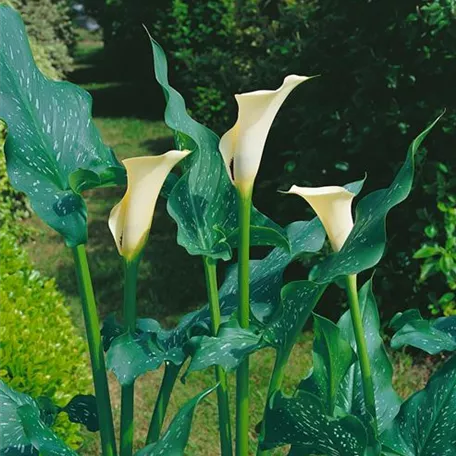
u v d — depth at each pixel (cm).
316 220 213
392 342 189
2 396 197
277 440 180
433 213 493
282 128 583
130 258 177
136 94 1703
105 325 202
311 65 541
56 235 812
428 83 494
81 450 425
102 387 190
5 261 443
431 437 186
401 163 501
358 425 165
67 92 193
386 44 501
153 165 167
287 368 507
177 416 161
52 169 183
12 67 186
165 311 618
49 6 1589
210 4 1221
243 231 175
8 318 357
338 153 533
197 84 1065
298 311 174
